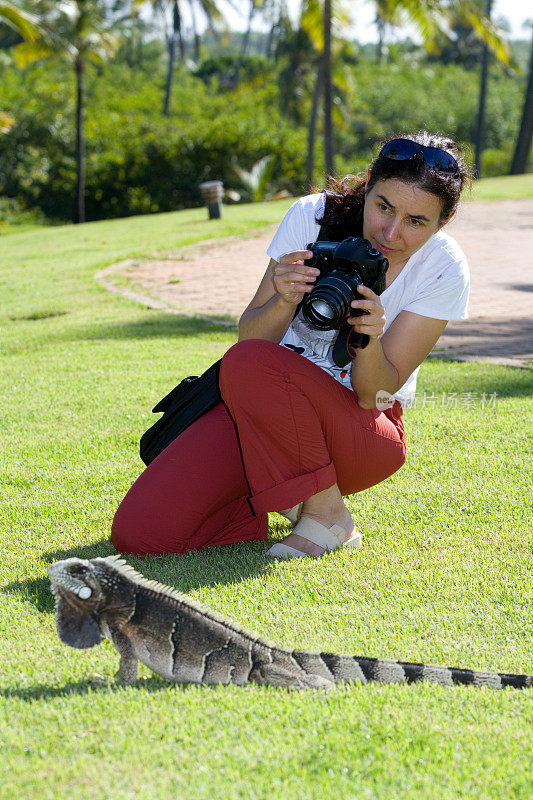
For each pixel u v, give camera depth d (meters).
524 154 32.81
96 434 4.99
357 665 2.47
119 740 2.13
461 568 3.29
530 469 4.36
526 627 2.84
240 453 3.34
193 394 3.50
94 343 7.79
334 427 3.19
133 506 3.38
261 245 15.19
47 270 13.05
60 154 37.78
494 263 13.16
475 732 2.18
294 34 39.28
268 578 3.18
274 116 45.44
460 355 7.47
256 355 3.10
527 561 3.35
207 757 2.06
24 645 2.70
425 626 2.84
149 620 2.44
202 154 36.50
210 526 3.52
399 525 3.71
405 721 2.21
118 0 41.34
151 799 1.90
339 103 40.53
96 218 38.16
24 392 6.04
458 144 3.00
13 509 3.90
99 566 2.44
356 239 2.90
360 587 3.12
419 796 1.91
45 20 29.42
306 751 2.08
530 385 6.19
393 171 2.83
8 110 38.53
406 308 3.24
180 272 12.52
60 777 1.98
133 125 38.56
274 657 2.45
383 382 3.12
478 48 68.94
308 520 3.43
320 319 2.80
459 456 4.57
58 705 2.31
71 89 43.31
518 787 1.97
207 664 2.45
